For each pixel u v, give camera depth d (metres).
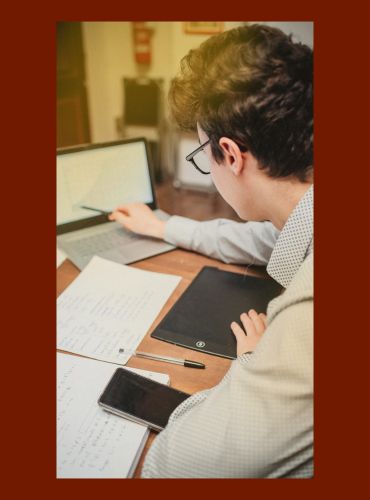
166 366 0.74
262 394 0.52
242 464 0.52
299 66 0.59
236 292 0.91
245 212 0.72
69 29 3.06
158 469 0.55
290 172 0.63
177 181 3.14
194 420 0.55
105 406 0.64
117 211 1.15
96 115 3.47
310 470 0.53
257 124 0.60
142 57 3.29
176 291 0.93
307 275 0.53
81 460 0.58
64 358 0.75
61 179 1.09
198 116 0.67
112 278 0.97
